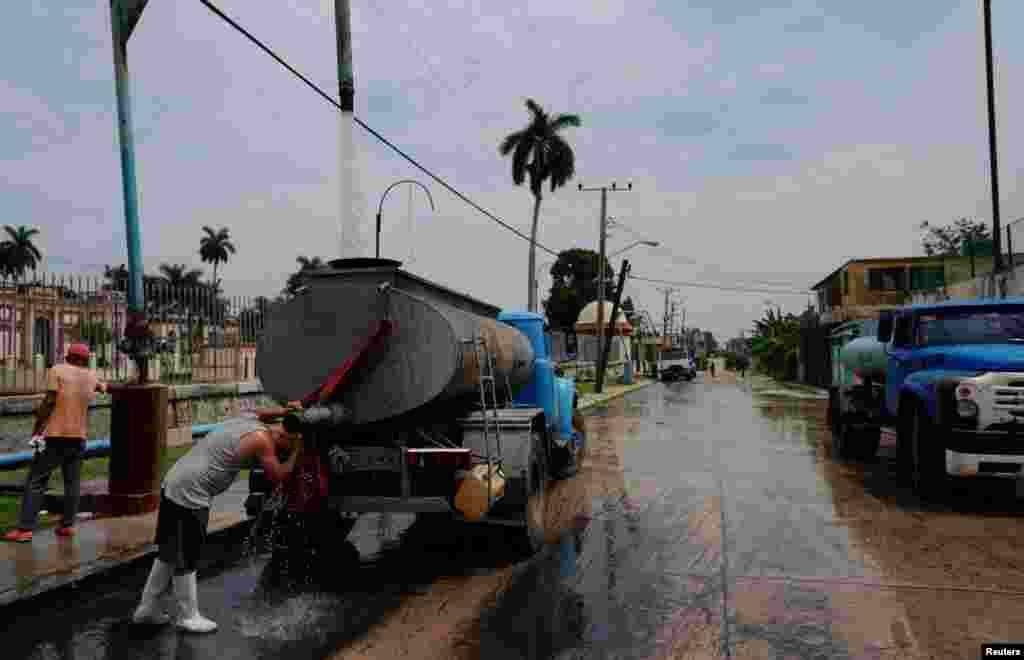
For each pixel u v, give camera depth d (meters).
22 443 10.62
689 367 57.69
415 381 6.27
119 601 5.59
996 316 10.02
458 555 6.98
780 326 67.69
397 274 6.44
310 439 6.12
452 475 6.29
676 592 5.73
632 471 12.09
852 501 9.34
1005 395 8.35
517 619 5.16
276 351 6.58
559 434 10.99
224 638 4.84
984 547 7.02
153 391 8.10
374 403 6.33
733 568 6.39
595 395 35.09
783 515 8.55
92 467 11.21
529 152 49.22
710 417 22.98
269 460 5.14
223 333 15.14
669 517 8.53
